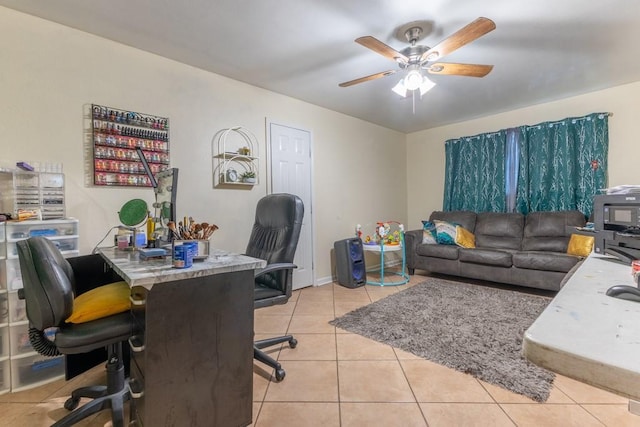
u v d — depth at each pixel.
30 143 2.05
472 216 4.37
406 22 2.17
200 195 2.87
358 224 4.52
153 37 2.35
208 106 2.92
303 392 1.71
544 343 0.47
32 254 1.23
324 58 2.70
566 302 0.67
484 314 2.78
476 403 1.60
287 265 1.92
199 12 2.05
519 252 3.49
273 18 2.12
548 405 1.58
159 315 1.20
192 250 1.33
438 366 1.94
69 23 2.16
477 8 2.03
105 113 2.33
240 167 3.15
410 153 5.41
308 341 2.31
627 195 1.22
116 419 1.40
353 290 3.67
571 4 1.99
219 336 1.35
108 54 2.36
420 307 2.98
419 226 5.29
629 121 3.36
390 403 1.61
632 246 1.17
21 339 1.77
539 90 3.49
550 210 3.87
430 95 3.62
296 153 3.70
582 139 3.61
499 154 4.28
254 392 1.71
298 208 2.14
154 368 1.20
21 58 2.02
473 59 2.72
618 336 0.49
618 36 2.37
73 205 2.21
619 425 1.43
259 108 3.33
